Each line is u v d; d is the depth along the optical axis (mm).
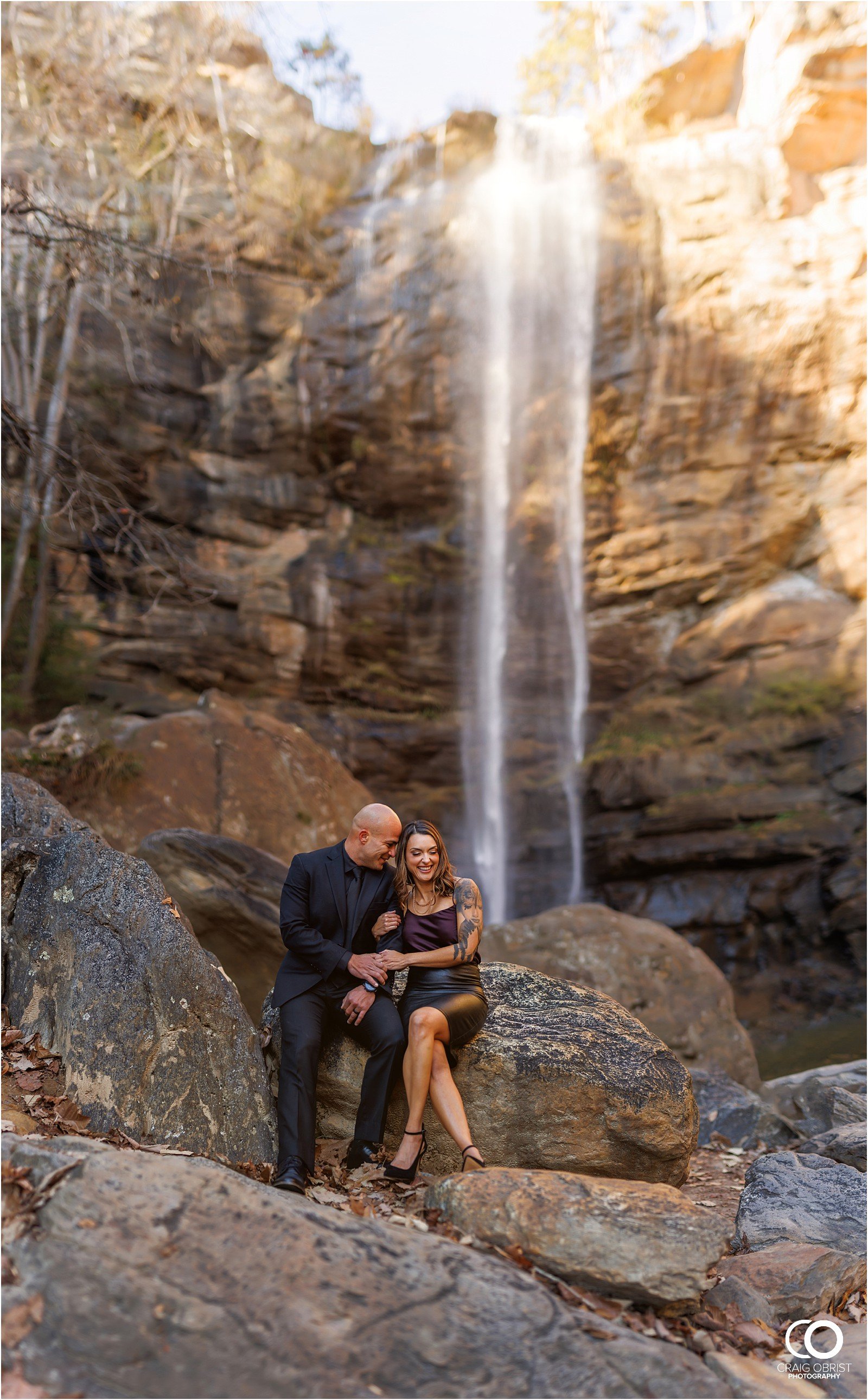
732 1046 6527
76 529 8422
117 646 16031
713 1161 5043
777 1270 3266
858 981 11477
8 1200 2521
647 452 18953
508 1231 2912
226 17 13766
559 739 18766
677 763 15406
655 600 18969
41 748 7797
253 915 5281
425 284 19281
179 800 8023
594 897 14641
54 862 4074
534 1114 3719
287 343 18625
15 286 12289
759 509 18359
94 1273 2301
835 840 12938
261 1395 2137
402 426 19047
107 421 16062
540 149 20375
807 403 17812
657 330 18719
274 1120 3703
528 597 19359
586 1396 2258
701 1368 2492
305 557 18391
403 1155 3486
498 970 4270
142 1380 2137
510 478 19531
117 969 3695
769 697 16188
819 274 17531
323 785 8922
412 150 20594
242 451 18094
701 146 19125
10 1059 3570
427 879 3748
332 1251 2510
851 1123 5352
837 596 17500
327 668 18156
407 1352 2281
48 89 12227
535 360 19500
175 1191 2580
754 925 12719
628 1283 2805
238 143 17703
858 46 17328
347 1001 3637
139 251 8016
